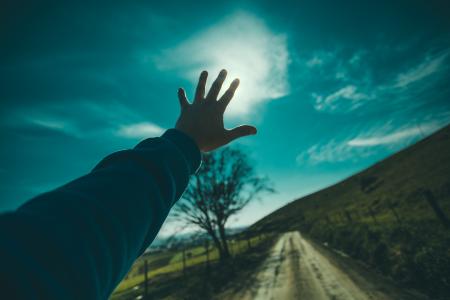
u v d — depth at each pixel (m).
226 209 24.20
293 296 8.88
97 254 0.32
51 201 0.33
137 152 0.52
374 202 45.12
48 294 0.23
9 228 0.24
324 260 15.15
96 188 0.40
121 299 16.50
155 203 0.47
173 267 32.97
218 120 0.71
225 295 11.46
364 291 7.41
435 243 7.01
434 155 53.91
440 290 5.91
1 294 0.19
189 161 0.61
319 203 111.44
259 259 22.41
